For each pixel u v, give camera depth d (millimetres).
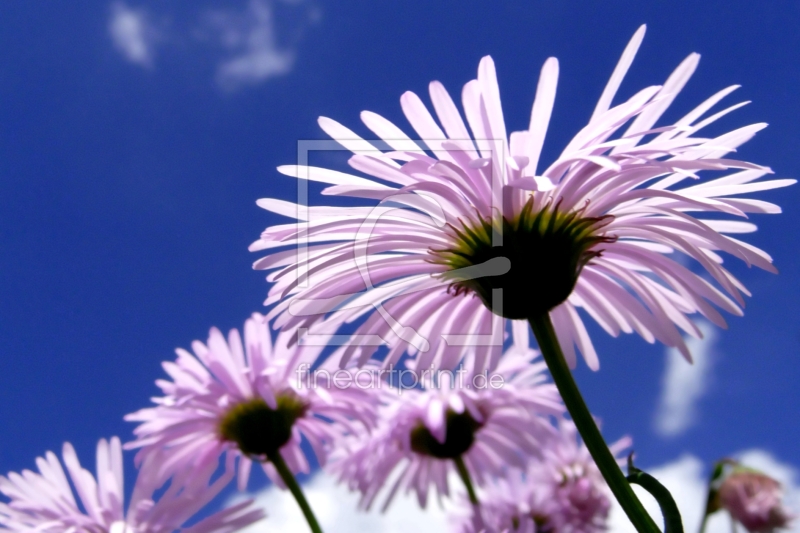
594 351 226
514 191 203
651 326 220
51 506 227
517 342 234
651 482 193
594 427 197
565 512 288
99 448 229
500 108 200
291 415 247
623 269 220
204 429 245
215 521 220
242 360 246
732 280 211
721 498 240
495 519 254
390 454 268
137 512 224
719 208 197
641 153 197
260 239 211
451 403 262
